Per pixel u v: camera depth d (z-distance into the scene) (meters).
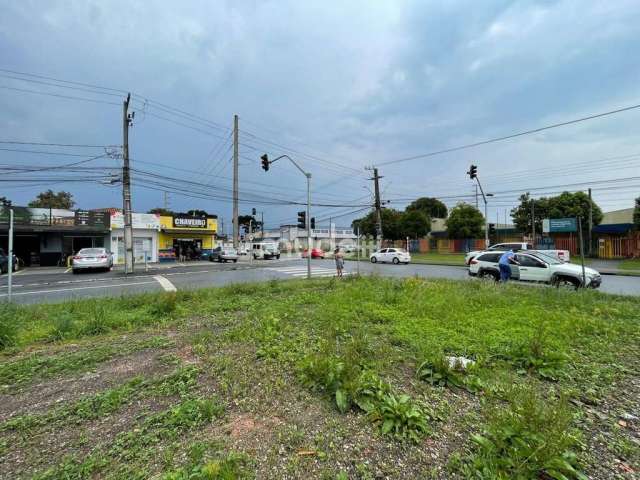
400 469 2.55
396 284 12.34
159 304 9.01
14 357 5.52
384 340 5.75
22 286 15.41
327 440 2.90
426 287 11.30
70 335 6.74
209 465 2.47
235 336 6.10
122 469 2.60
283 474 2.49
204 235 39.75
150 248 34.97
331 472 2.52
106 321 7.55
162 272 22.34
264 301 10.09
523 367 4.55
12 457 2.83
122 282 16.89
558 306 8.59
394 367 4.54
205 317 8.23
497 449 2.59
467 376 4.11
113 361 5.19
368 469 2.54
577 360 4.82
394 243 55.25
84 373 4.71
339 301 9.26
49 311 9.01
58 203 46.41
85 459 2.75
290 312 8.08
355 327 6.59
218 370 4.54
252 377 4.25
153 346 5.88
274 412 3.39
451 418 3.24
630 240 31.34
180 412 3.39
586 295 9.41
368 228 57.12
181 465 2.60
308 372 4.06
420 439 2.89
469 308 8.13
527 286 11.58
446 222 50.72
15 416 3.53
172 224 36.12
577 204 39.16
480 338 5.66
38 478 2.53
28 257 28.14
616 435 3.01
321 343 5.23
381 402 3.34
